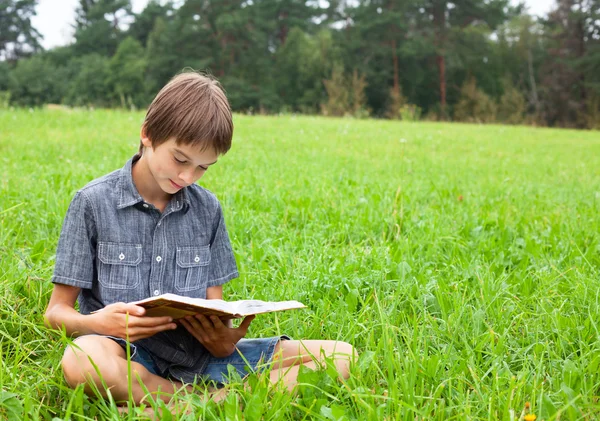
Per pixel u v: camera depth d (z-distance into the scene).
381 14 46.84
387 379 2.08
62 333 1.91
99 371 1.86
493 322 2.66
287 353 2.23
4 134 9.68
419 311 2.81
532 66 50.72
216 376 2.19
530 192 6.86
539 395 2.02
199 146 2.00
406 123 21.75
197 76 2.12
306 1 57.53
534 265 3.50
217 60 49.00
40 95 50.31
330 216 4.61
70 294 2.14
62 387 1.95
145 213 2.21
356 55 48.44
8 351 2.36
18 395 1.99
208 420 1.87
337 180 6.60
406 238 3.94
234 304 2.00
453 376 2.19
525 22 51.16
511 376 2.15
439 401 2.05
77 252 2.11
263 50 51.16
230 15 47.34
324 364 2.14
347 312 2.63
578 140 17.84
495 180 7.78
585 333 2.54
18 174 5.70
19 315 2.61
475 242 4.09
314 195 5.32
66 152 7.74
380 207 4.82
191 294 2.27
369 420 1.82
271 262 3.54
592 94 46.66
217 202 2.42
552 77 48.38
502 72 49.94
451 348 2.38
